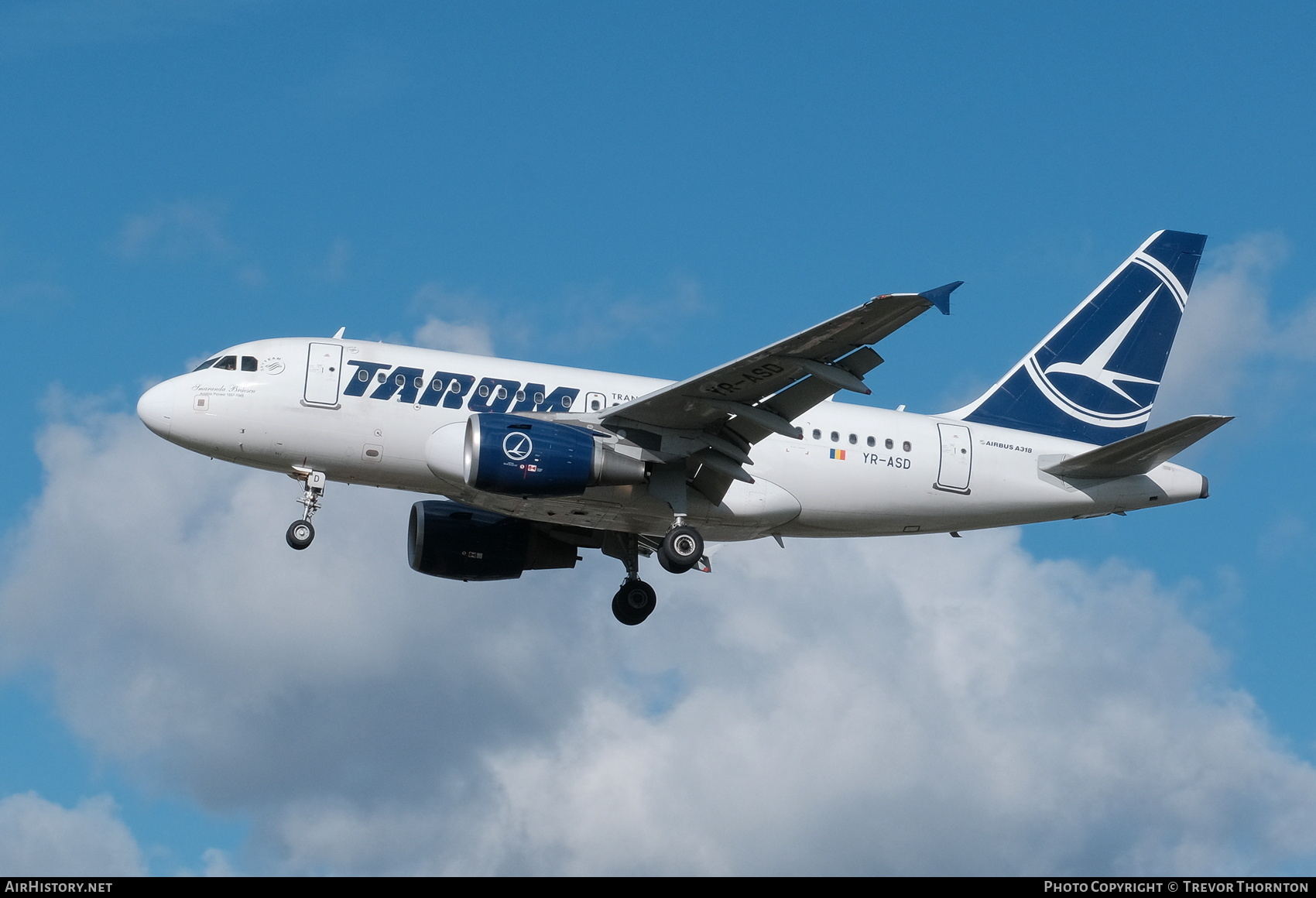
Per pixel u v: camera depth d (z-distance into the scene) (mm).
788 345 62500
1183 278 86625
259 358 72562
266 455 72438
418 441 72250
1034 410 83750
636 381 75750
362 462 72562
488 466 67938
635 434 70562
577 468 68938
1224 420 72438
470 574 81312
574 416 71688
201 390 71812
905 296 57344
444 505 81562
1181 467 81250
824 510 76625
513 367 74625
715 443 70750
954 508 78250
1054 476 79438
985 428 80188
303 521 73125
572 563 83688
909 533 80125
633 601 81438
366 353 73188
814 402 67500
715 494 74188
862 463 76438
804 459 75625
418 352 74062
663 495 72188
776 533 78875
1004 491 78625
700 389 67062
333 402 71875
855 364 63781
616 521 74625
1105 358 85000
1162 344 85750
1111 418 84438
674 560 72062
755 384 66438
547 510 73625
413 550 81938
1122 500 79875
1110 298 85750
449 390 72875
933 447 77812
